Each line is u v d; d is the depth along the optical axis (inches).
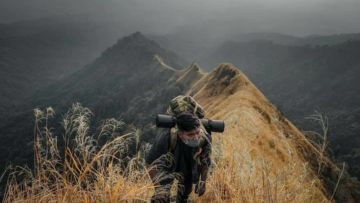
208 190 138.3
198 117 120.3
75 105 94.1
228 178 135.9
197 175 117.2
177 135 113.2
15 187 90.9
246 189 128.0
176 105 115.0
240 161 138.7
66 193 93.7
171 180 114.0
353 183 962.7
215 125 120.8
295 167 135.1
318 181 141.7
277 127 159.3
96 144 96.4
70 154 94.4
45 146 94.6
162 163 109.9
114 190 96.3
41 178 93.7
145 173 105.7
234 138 153.1
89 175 96.3
